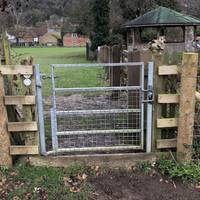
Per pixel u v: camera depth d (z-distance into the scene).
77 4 31.70
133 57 4.66
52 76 4.08
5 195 3.63
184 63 3.92
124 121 5.20
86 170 4.13
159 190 3.79
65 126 5.51
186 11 31.53
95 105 7.23
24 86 4.09
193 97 4.01
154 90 4.13
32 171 4.03
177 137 4.19
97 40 23.27
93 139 4.93
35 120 4.16
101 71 13.47
